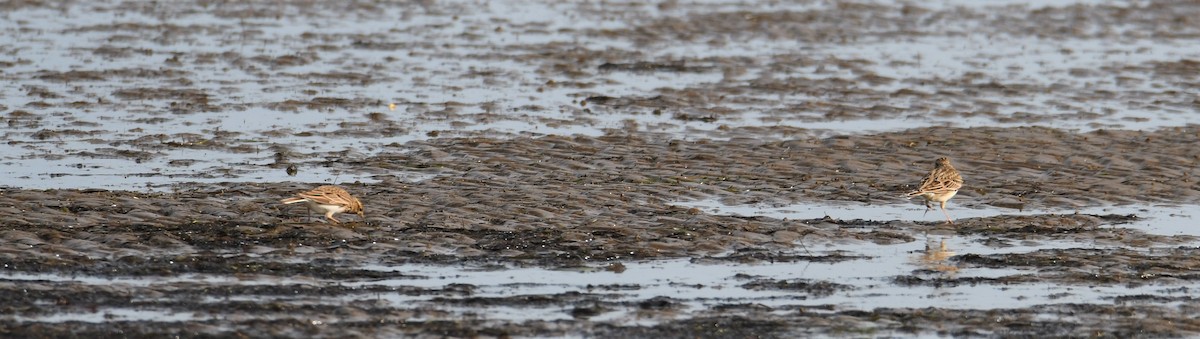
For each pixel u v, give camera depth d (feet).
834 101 405.18
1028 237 266.77
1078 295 227.81
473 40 499.51
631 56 474.08
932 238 266.57
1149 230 272.31
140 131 356.18
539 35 511.81
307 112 383.45
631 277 237.25
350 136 355.36
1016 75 448.24
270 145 343.46
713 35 517.96
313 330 204.95
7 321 204.85
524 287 230.07
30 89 402.11
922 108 396.78
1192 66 464.24
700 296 226.58
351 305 216.13
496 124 370.12
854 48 495.41
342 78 429.38
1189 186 308.40
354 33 509.35
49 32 497.05
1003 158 333.83
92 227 255.50
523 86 422.41
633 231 262.47
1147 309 219.61
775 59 468.75
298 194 265.95
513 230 262.47
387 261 243.19
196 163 325.21
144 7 556.92
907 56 480.64
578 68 452.35
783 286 232.53
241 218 266.98
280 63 451.12
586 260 246.47
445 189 294.46
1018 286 232.94
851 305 222.69
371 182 305.32
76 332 200.85
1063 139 352.69
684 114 384.47
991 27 544.62
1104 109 397.80
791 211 286.46
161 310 212.64
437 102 396.78
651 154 334.03
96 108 382.01
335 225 260.83
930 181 281.13
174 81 419.33
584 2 591.37
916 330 210.79
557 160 327.26
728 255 251.60
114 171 315.37
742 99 405.59
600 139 350.23
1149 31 538.47
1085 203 296.30
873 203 295.07
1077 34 531.50
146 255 240.94
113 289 220.23
